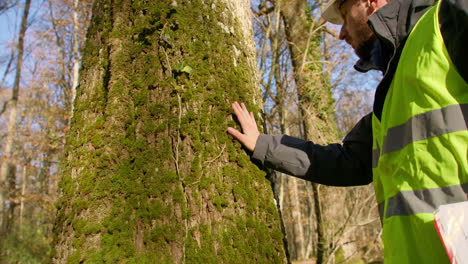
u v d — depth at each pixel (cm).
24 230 1039
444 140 95
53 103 1027
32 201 981
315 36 704
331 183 169
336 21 166
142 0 169
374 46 145
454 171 93
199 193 140
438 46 100
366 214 671
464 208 83
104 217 141
